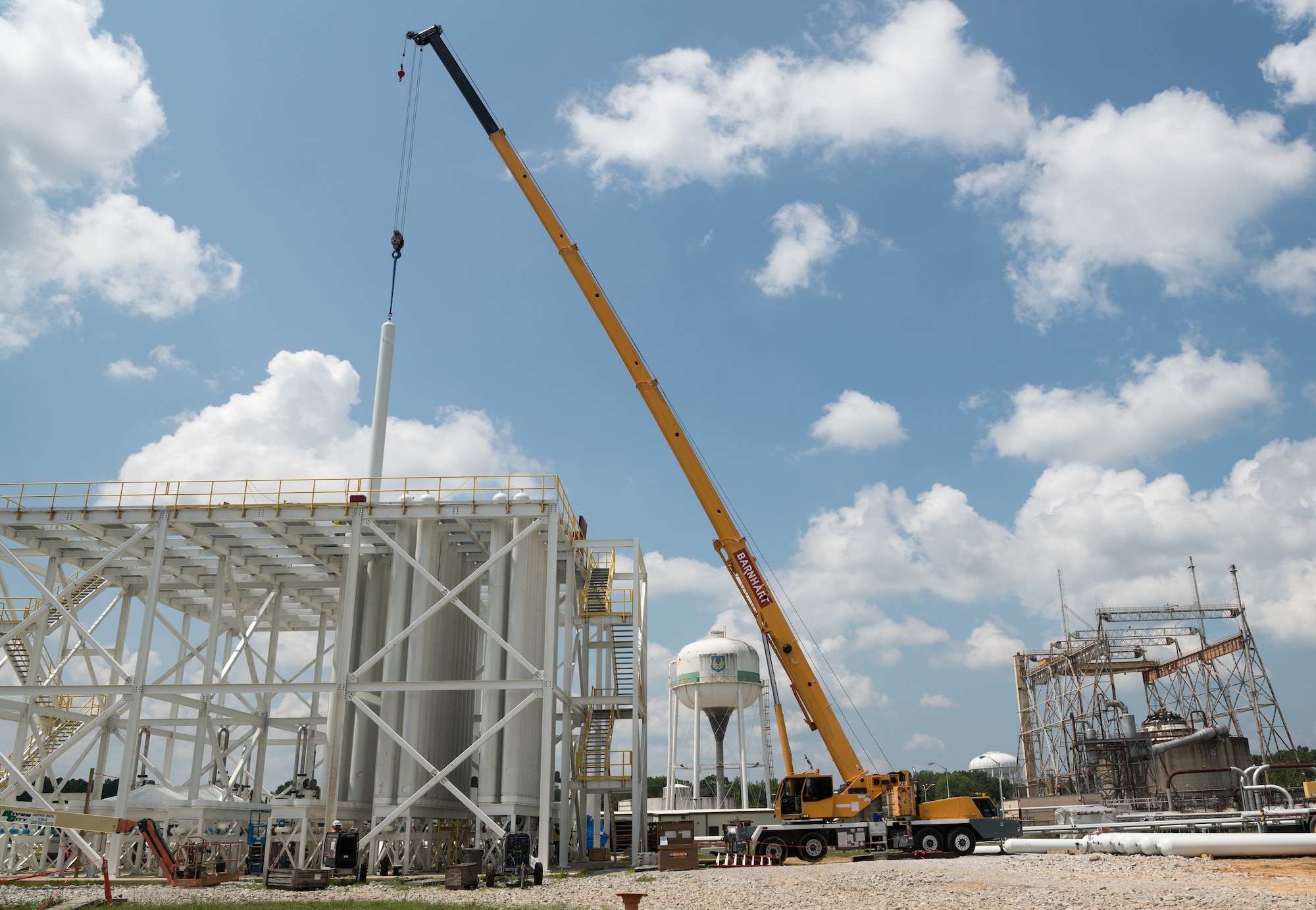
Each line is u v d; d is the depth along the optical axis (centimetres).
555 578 3794
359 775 4125
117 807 3609
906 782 3803
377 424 4444
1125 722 7244
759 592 3912
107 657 3769
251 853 3766
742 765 6312
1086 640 7888
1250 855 3444
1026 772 8800
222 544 4228
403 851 3753
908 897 2347
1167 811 6166
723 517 3962
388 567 4509
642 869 3688
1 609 4262
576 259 4191
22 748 4028
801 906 2214
